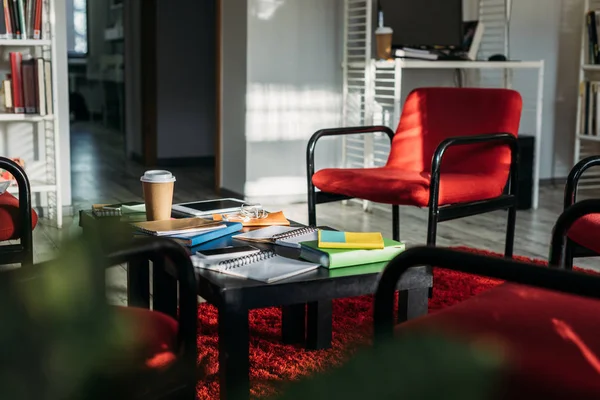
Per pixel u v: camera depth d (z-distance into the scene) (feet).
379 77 14.55
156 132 19.57
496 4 15.55
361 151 14.75
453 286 8.23
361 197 8.42
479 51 15.76
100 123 29.55
